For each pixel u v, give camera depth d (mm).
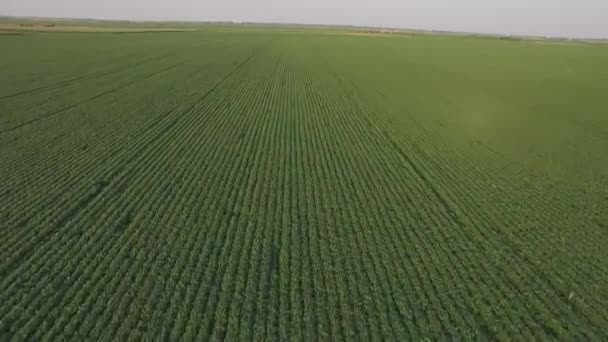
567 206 14242
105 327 7898
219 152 17891
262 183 14805
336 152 18672
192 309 8391
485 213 13422
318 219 12320
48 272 9445
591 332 8398
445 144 20828
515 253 11148
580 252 11344
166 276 9438
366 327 8203
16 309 8289
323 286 9352
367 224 12180
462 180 16125
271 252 10523
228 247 10602
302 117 24812
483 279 9891
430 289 9367
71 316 8188
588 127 25641
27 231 11094
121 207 12531
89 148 17562
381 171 16562
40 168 15195
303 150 18719
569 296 9367
